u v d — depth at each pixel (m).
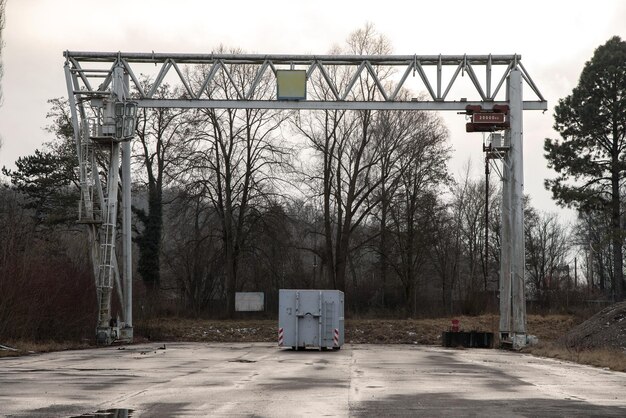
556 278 92.00
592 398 16.31
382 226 62.59
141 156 61.84
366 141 60.44
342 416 13.27
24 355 30.06
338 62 38.78
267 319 59.56
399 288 67.06
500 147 38.47
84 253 46.19
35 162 60.41
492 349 39.50
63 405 14.47
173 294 64.75
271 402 15.27
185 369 24.00
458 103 38.47
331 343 36.62
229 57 38.22
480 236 86.19
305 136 60.88
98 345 37.25
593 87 63.75
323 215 66.69
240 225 62.00
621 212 63.81
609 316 37.84
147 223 61.69
